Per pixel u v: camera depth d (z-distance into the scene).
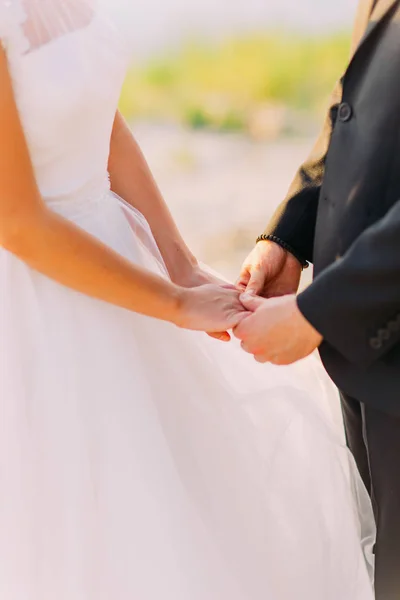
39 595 2.45
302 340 2.49
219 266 6.56
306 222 2.96
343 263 2.31
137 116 10.16
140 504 2.47
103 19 2.58
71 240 2.39
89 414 2.50
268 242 2.99
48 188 2.53
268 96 10.33
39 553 2.45
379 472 2.60
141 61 10.94
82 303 2.53
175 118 10.05
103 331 2.53
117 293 2.47
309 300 2.36
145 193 3.04
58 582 2.44
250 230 7.19
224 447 2.69
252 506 2.67
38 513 2.45
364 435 2.64
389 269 2.26
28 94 2.33
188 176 8.43
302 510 2.75
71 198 2.57
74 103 2.40
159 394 2.65
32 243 2.36
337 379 2.52
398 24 2.34
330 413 3.13
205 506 2.63
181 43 11.23
